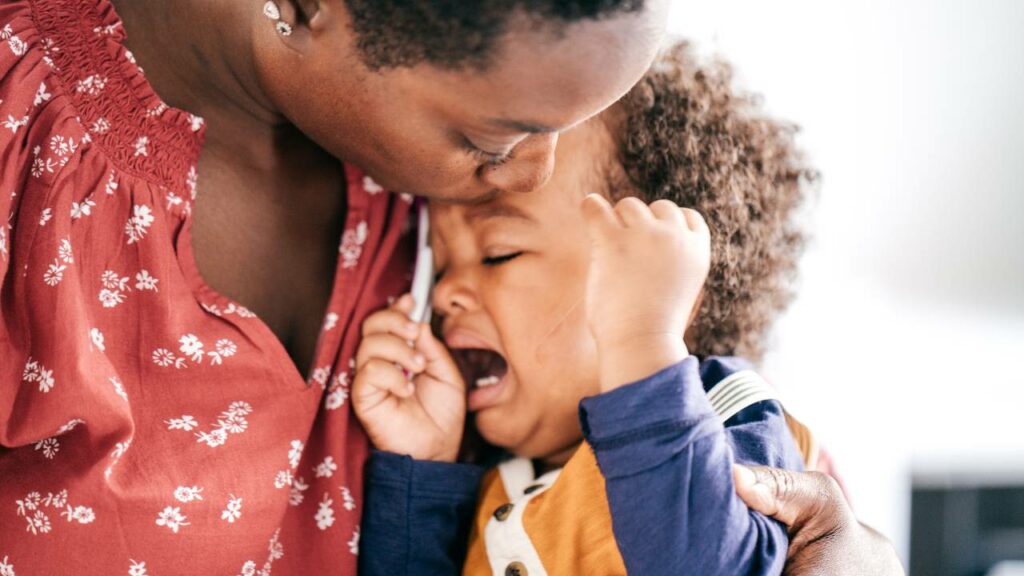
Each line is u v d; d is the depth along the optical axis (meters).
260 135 0.85
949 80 1.79
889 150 1.76
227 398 0.82
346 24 0.66
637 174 1.00
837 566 0.82
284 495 0.83
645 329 0.81
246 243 0.87
